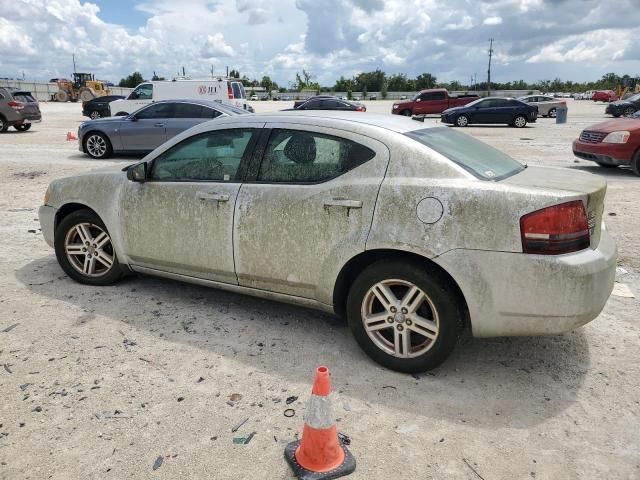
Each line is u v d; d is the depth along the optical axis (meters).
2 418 2.87
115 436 2.74
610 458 2.62
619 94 59.56
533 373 3.39
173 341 3.76
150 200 4.18
